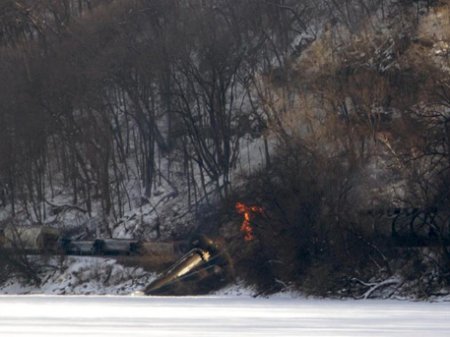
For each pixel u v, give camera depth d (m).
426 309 178.75
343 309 178.88
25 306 190.50
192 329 138.25
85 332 134.38
